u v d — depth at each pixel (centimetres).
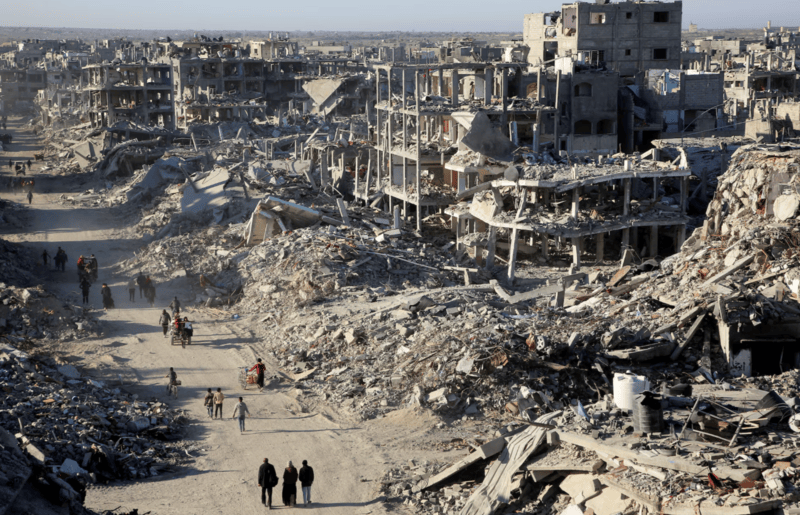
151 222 6894
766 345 3234
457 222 6475
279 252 5284
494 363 3219
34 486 1948
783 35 18900
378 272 5131
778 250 3688
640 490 1939
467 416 3080
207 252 5750
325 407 3300
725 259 3809
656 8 11106
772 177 4047
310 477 2439
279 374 3666
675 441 2127
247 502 2459
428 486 2491
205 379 3628
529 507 2184
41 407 2934
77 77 18750
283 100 15925
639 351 3228
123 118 13250
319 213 6038
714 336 3306
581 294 4153
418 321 3884
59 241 6625
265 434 3017
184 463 2767
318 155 8950
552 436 2291
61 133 14850
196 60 14462
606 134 8912
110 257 6078
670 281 3906
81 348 4003
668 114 9406
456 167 6750
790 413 2269
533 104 7675
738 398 2441
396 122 8531
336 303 4469
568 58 8975
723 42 17175
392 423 3072
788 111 8525
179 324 4081
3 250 5759
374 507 2417
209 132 12281
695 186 7369
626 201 5800
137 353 3969
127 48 19400
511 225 5550
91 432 2809
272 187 7106
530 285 5381
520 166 6097
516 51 12100
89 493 2452
